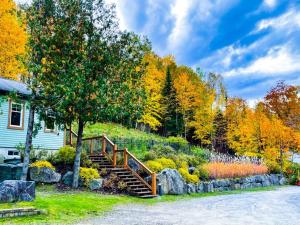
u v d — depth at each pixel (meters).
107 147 24.22
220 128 54.38
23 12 16.72
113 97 17.14
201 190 22.22
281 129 36.50
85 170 17.75
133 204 14.83
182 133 54.12
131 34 18.06
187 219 11.49
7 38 26.36
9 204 10.65
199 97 55.47
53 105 16.20
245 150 45.62
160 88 52.81
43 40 15.66
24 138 21.62
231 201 17.92
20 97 19.78
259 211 14.17
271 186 30.70
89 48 16.86
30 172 16.55
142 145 28.86
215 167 25.84
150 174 18.34
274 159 37.19
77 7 16.53
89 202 13.77
